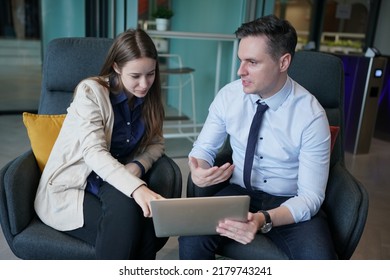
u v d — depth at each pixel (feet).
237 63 10.25
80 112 4.32
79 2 13.65
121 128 4.68
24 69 14.39
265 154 4.48
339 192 4.34
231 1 9.96
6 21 13.70
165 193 4.51
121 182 3.96
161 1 9.76
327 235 3.99
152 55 4.31
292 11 16.57
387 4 16.90
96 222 4.09
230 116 4.61
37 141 4.83
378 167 10.98
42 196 4.32
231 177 4.93
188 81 11.30
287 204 4.04
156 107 4.88
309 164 4.17
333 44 17.47
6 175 4.03
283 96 4.27
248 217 3.68
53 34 14.12
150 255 4.21
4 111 13.88
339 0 16.90
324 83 5.37
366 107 11.63
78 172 4.35
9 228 4.08
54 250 4.06
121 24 8.94
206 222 3.59
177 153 10.86
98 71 5.52
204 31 10.37
